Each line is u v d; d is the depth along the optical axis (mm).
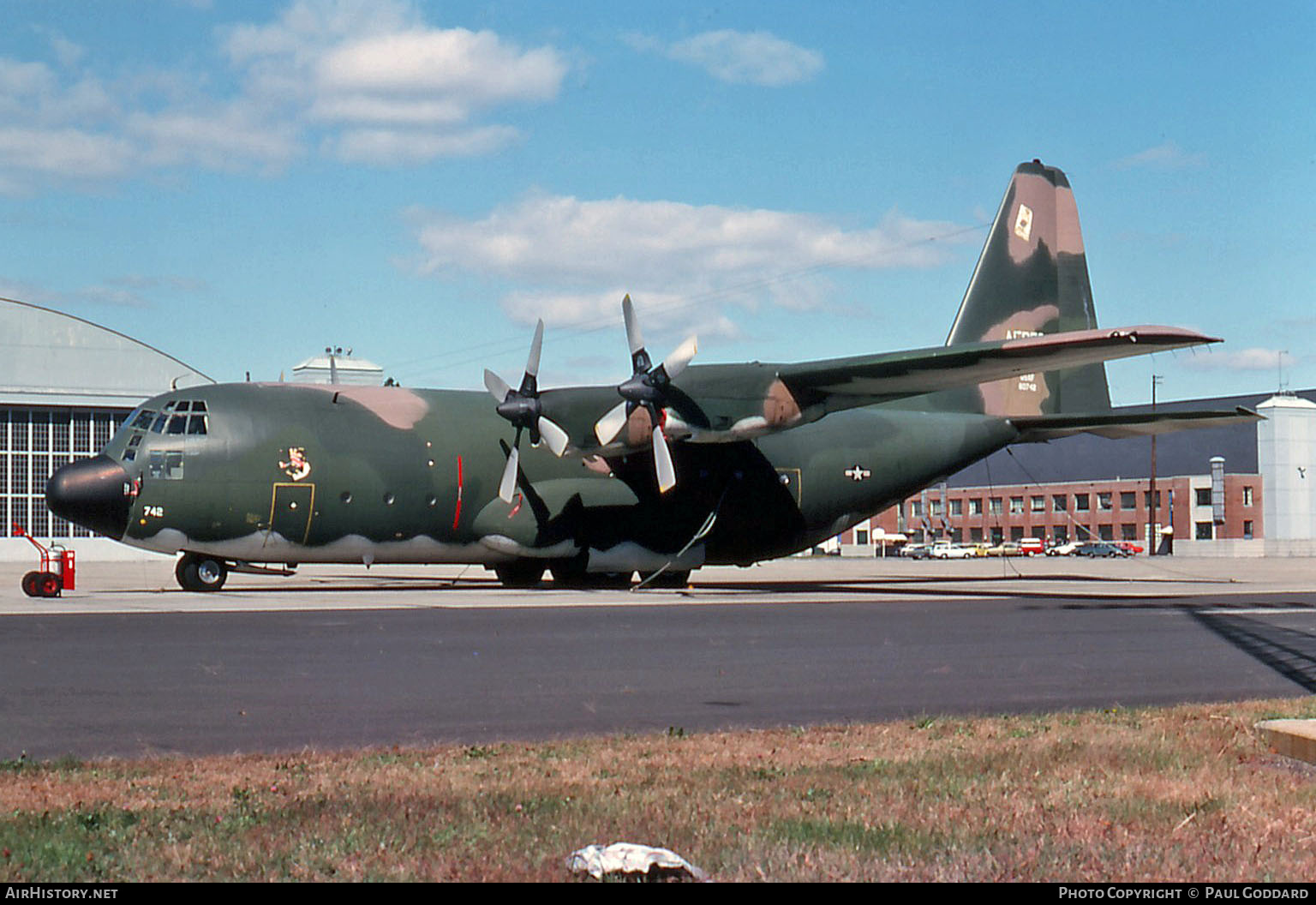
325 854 6480
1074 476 102562
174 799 7668
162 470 26391
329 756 9102
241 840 6742
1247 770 8828
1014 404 34312
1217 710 11352
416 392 29438
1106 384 35906
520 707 11609
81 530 54719
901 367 25641
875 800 7797
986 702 12195
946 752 9398
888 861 6426
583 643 16719
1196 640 17734
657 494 29797
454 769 8648
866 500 32469
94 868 6262
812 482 31516
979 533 107000
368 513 27719
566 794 7859
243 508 26844
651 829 7023
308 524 27344
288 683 12844
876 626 19469
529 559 29719
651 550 29859
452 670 13953
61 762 8797
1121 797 7895
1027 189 34375
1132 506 96625
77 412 54906
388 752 9305
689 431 26578
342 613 21188
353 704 11664
